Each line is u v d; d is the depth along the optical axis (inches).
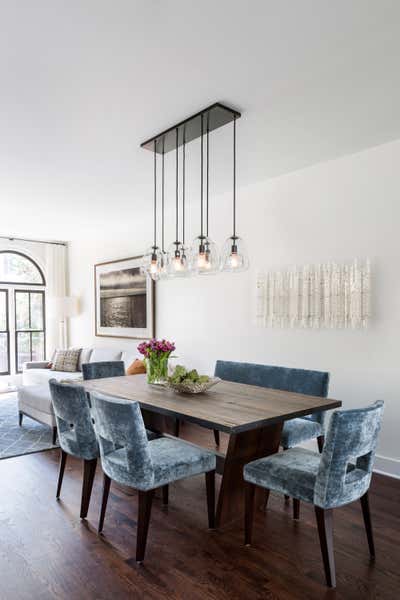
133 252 242.8
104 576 79.8
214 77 92.7
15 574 80.7
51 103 104.3
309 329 151.6
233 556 86.5
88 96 100.9
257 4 70.6
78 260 296.0
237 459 101.3
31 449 155.3
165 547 89.9
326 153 139.3
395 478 128.2
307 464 87.9
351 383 139.3
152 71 90.4
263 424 86.0
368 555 87.4
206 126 117.4
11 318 290.7
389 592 75.7
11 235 283.1
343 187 142.4
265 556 86.5
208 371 191.3
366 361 135.7
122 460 90.5
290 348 157.8
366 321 134.2
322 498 76.8
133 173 157.5
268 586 77.0
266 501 109.1
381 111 109.4
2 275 288.7
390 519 103.3
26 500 113.0
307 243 152.7
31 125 116.3
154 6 71.1
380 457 132.3
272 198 165.0
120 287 249.3
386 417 131.0
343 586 77.2
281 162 147.4
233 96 101.0
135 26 76.1
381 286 132.6
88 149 133.7
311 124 117.0
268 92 99.3
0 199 194.1
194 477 130.9
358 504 111.5
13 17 73.7
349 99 102.9
